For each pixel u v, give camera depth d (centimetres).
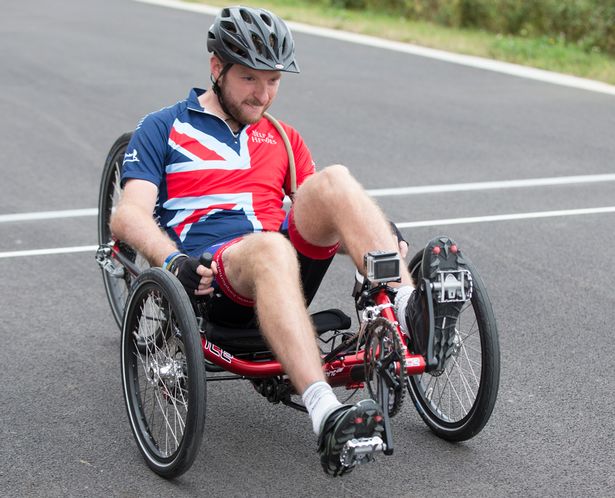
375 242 445
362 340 446
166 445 459
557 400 535
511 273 737
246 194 509
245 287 450
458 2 2291
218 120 511
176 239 503
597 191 967
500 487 448
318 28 2119
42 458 471
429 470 462
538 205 916
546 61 1775
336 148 1116
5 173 998
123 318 481
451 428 486
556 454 478
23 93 1377
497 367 461
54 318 644
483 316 463
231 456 475
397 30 2102
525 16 2198
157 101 1339
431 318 423
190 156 504
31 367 571
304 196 469
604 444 488
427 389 507
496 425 508
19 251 773
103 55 1689
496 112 1334
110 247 575
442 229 838
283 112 1294
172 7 2361
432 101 1397
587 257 776
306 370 410
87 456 474
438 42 1944
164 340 461
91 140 1134
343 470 405
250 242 438
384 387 423
